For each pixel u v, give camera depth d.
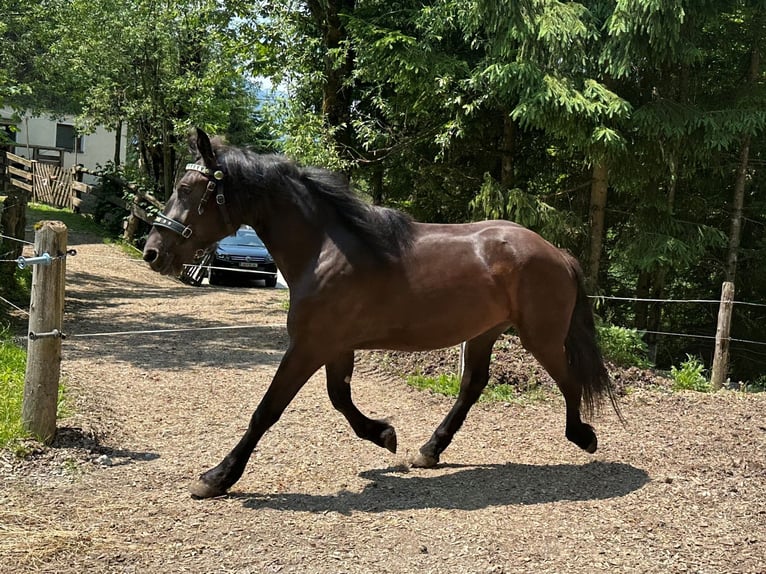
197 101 17.61
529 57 8.30
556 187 11.08
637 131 8.73
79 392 6.09
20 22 14.51
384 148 11.14
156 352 8.23
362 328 4.23
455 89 9.40
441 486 4.45
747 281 11.41
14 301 9.57
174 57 17.88
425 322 4.30
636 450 5.29
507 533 3.73
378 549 3.51
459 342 4.47
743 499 4.34
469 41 9.73
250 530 3.67
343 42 10.52
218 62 16.48
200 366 7.68
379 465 4.80
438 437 4.86
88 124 21.11
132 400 6.11
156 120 19.62
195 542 3.52
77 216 20.97
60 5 16.81
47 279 4.61
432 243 4.38
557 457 5.11
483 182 10.08
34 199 23.67
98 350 8.09
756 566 3.44
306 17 11.55
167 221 4.18
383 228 4.27
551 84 8.02
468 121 9.97
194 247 4.26
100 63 18.06
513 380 7.03
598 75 8.67
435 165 10.95
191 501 4.05
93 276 14.31
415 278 4.25
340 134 11.56
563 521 3.92
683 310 12.48
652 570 3.37
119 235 19.38
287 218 4.23
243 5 11.44
